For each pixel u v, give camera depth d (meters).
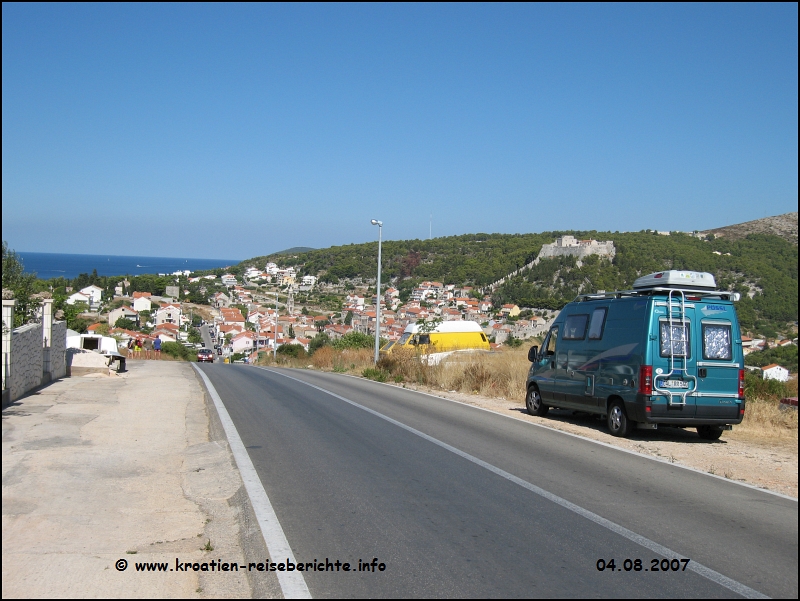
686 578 4.94
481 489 7.39
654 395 10.72
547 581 4.84
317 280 153.00
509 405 16.22
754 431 12.62
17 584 4.65
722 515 6.57
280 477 7.79
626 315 11.48
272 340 89.69
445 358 27.84
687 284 11.15
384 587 4.70
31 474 7.52
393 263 137.75
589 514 6.50
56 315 27.59
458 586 4.73
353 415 13.19
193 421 11.91
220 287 161.25
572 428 12.26
